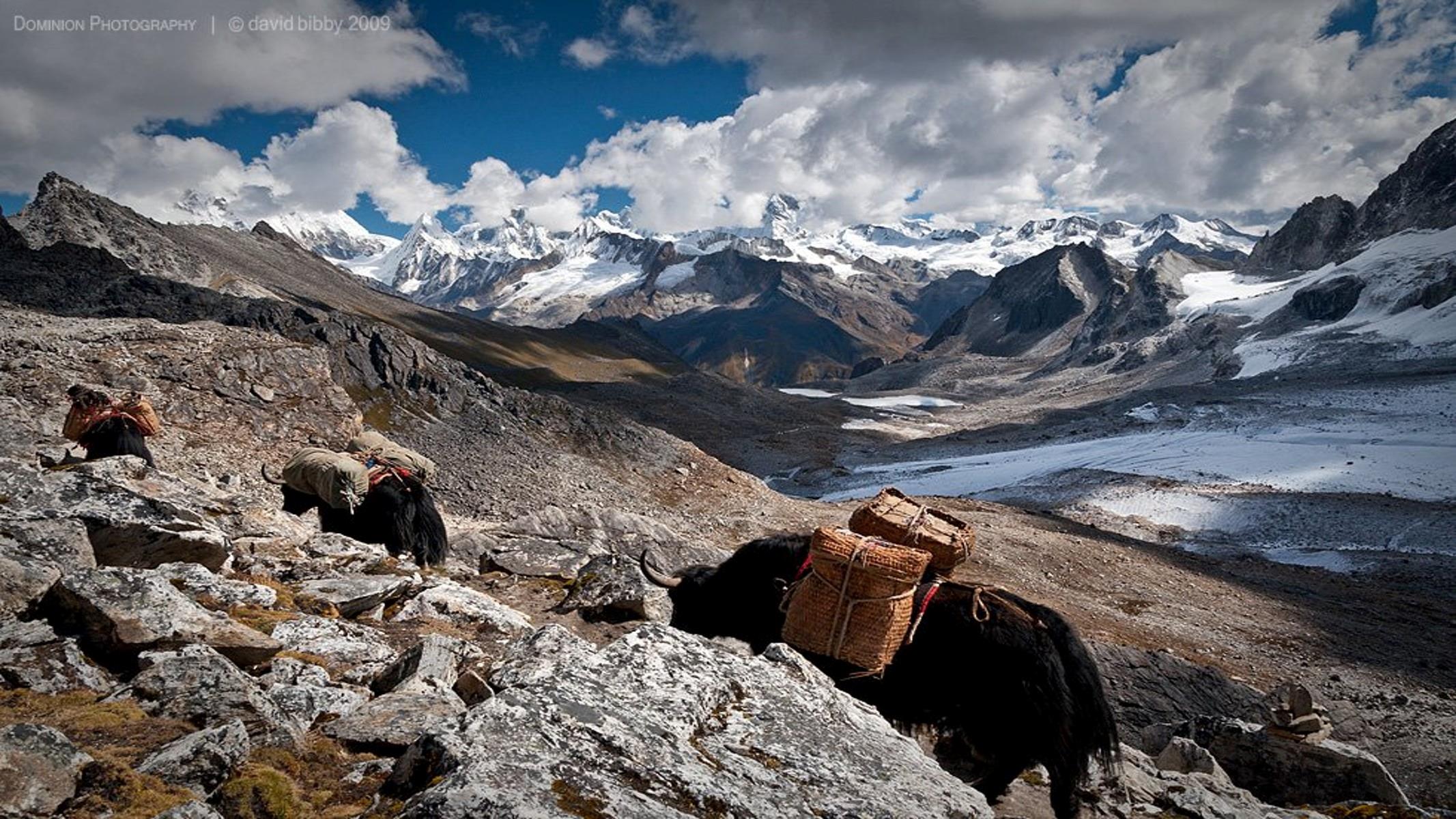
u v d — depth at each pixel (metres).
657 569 6.35
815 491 92.38
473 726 2.97
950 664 5.14
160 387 33.59
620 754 3.00
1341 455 91.06
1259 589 40.34
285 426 35.28
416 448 45.31
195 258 122.31
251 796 3.10
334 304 160.38
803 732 3.55
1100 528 67.12
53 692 3.78
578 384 155.75
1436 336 178.00
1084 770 5.03
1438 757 20.11
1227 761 10.30
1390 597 42.50
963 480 92.88
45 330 35.28
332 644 5.34
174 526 6.04
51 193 109.50
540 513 22.98
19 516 5.19
